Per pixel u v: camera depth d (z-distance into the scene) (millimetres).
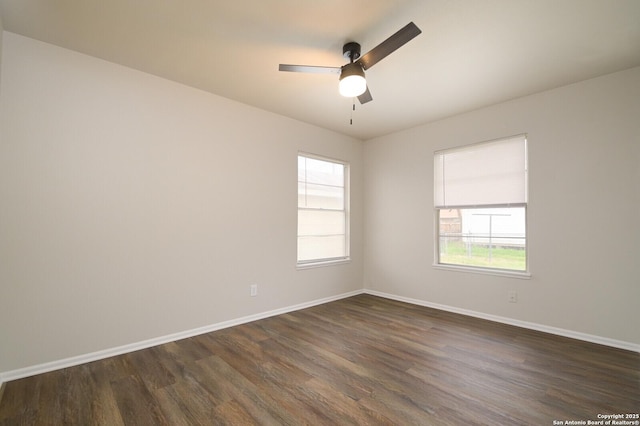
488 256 3648
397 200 4531
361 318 3623
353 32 2238
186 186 3043
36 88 2311
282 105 3568
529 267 3268
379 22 2123
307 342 2887
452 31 2195
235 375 2258
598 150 2881
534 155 3248
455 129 3883
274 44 2393
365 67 2299
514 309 3365
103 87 2604
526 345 2803
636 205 2697
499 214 3568
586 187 2939
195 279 3084
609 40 2303
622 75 2770
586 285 2926
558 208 3094
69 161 2428
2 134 2174
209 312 3176
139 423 1729
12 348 2178
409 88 3109
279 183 3836
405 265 4418
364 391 2047
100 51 2484
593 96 2910
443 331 3178
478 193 3699
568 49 2426
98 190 2551
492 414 1805
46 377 2219
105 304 2564
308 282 4152
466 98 3354
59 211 2375
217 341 2912
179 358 2541
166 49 2461
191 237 3064
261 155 3656
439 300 4023
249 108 3555
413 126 4305
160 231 2871
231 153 3387
